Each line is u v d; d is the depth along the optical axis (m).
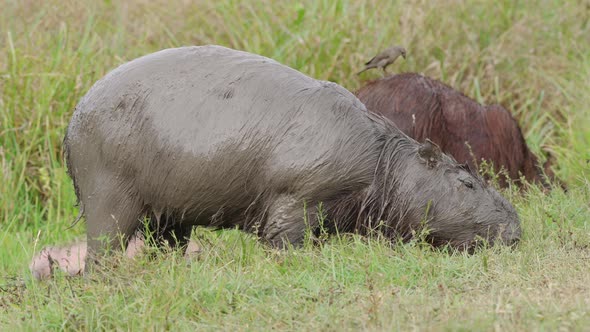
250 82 20.97
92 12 37.97
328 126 20.86
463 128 27.62
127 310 18.36
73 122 21.81
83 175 21.70
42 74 32.94
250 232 21.78
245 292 19.06
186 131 20.75
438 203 21.81
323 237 21.64
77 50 35.00
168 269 19.88
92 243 21.70
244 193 21.06
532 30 38.47
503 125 27.95
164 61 21.39
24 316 19.02
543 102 36.78
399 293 18.20
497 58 37.16
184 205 21.27
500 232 21.86
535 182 28.69
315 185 20.78
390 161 21.73
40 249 26.88
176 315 18.23
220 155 20.69
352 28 36.34
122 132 21.06
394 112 26.91
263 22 37.38
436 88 27.83
